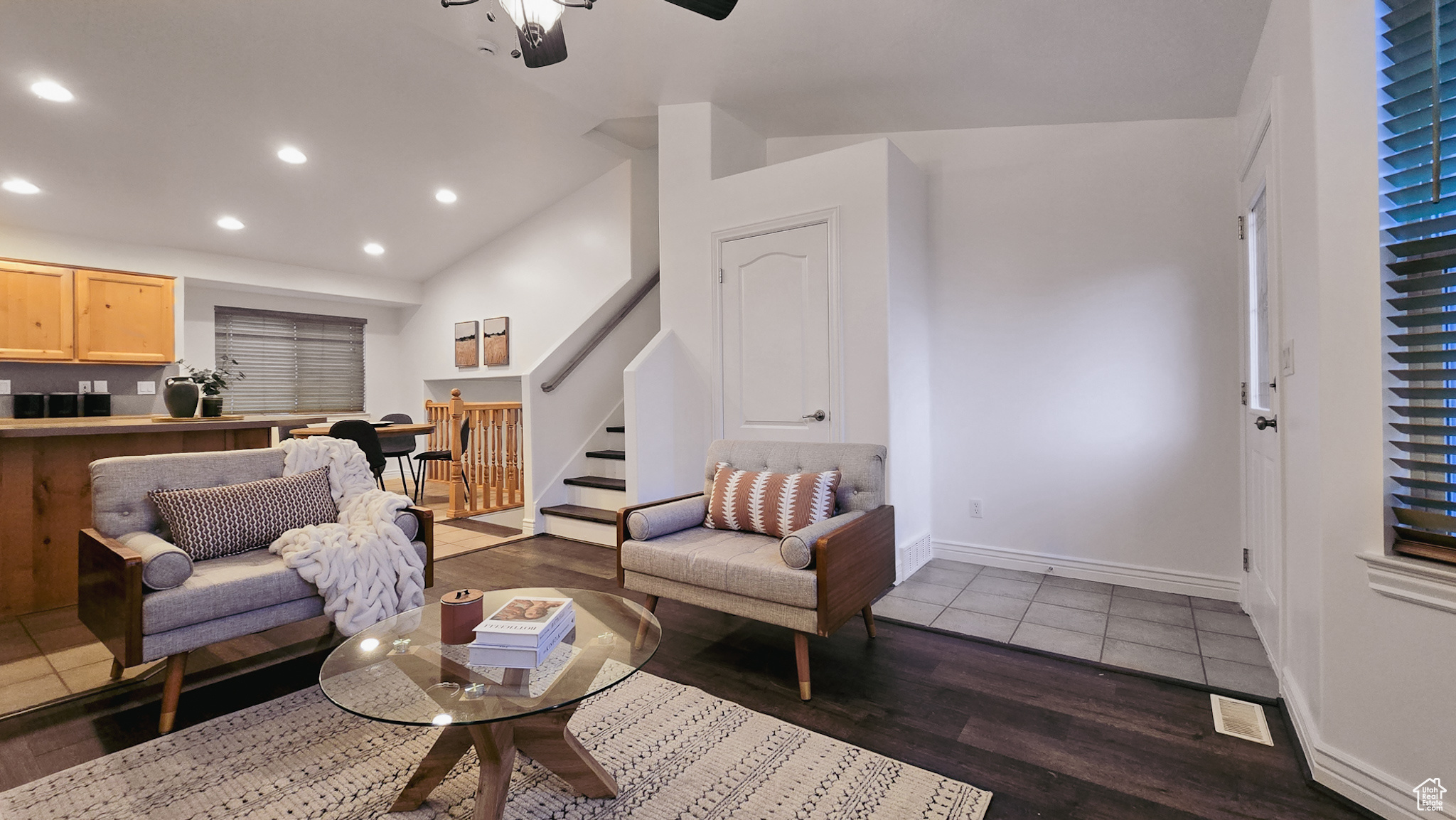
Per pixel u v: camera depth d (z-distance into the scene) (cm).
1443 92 136
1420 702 136
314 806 148
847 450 260
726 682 215
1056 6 229
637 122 446
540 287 576
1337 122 152
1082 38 247
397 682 134
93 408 493
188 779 159
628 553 247
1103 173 314
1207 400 291
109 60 331
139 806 148
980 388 347
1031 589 307
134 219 475
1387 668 142
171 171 431
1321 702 156
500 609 157
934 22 254
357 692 129
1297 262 178
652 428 373
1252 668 219
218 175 446
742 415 361
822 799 151
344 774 161
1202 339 292
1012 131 338
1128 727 183
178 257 530
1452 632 130
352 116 407
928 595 299
